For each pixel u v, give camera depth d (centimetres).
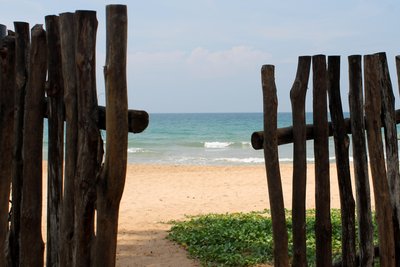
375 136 475
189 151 3347
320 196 450
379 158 476
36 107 372
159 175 1820
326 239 452
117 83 342
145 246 765
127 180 1677
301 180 433
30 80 371
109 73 341
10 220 395
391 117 487
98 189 351
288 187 1453
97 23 357
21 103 381
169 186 1525
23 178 372
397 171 489
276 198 421
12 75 379
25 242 373
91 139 353
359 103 468
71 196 364
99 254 352
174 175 1816
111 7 340
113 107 342
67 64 359
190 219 991
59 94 373
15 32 379
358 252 498
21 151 383
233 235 795
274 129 417
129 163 2533
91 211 356
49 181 379
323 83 445
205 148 3622
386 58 488
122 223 956
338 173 465
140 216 1038
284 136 435
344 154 462
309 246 722
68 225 364
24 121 372
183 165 2295
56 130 374
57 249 379
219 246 729
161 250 739
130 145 3909
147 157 2922
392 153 487
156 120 11331
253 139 432
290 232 797
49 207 381
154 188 1482
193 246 742
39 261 378
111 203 351
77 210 356
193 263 668
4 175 379
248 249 722
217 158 2822
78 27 350
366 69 473
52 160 376
